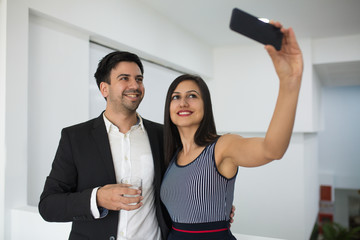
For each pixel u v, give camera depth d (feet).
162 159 4.38
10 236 6.03
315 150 22.72
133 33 10.45
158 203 4.10
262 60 16.83
